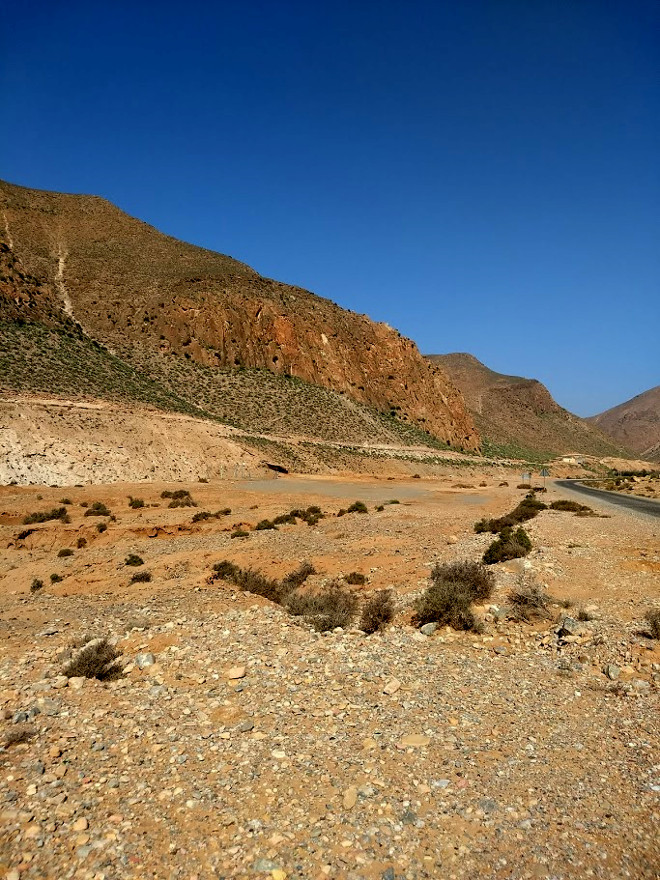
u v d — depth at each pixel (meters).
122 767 5.67
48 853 4.41
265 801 5.05
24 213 118.50
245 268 130.62
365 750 5.93
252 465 62.28
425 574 14.94
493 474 104.00
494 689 7.55
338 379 107.50
